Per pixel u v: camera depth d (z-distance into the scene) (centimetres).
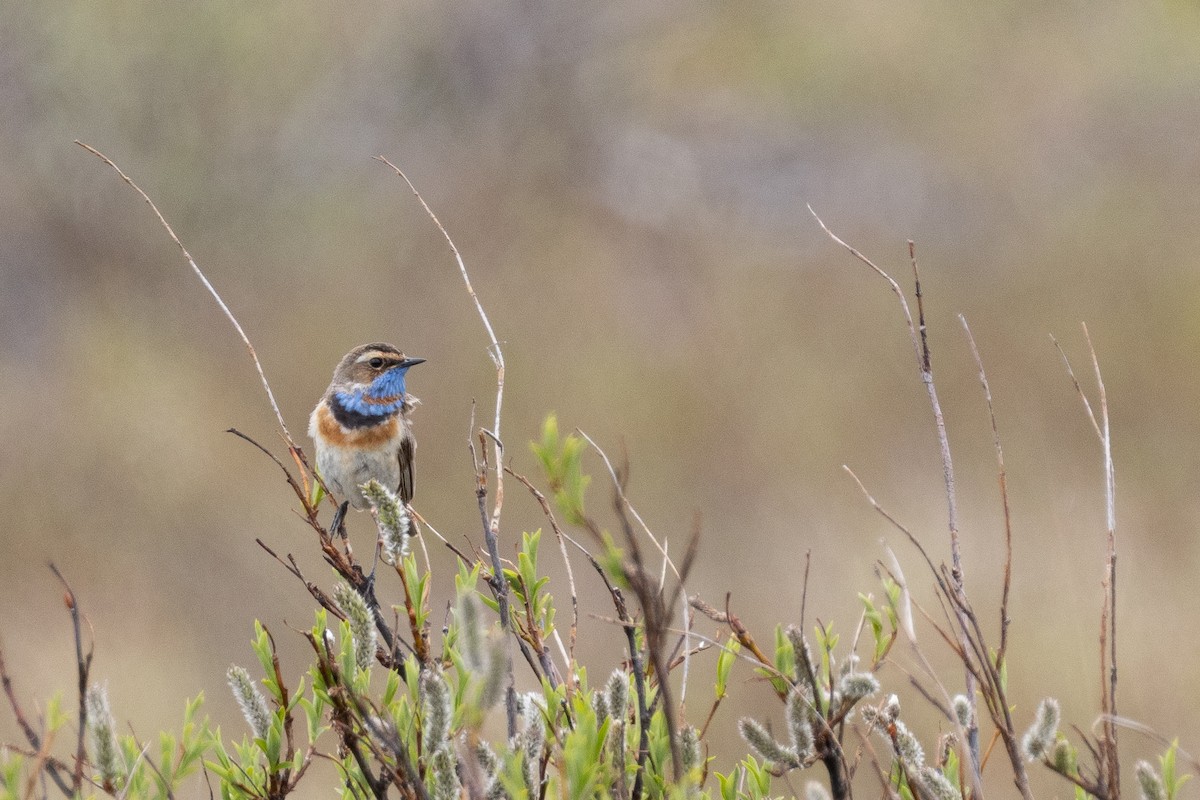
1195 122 2522
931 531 1388
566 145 2514
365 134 2355
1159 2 2695
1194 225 2266
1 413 1658
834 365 1952
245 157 2220
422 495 1686
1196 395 1838
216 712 1151
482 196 2388
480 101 2478
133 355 1867
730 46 2711
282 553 1417
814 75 2683
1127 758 921
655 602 336
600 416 1830
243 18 2216
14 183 2083
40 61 2122
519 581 448
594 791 353
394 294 2161
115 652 1220
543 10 2523
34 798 370
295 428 1792
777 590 1298
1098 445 1708
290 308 2106
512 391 1908
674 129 2622
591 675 1053
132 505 1508
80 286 2059
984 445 1711
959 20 2719
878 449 1731
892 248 2452
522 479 439
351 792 400
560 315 2122
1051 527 1365
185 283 2105
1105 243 2256
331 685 390
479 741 361
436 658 452
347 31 2355
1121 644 1069
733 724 969
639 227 2494
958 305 2153
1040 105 2616
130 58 2153
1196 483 1538
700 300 2222
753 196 2564
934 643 1012
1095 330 2042
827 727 384
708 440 1762
